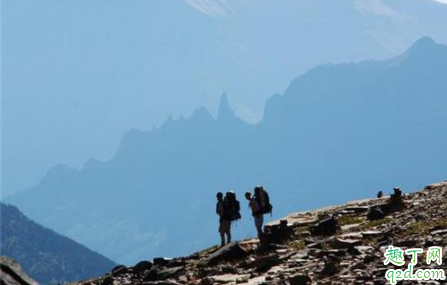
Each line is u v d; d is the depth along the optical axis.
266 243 95.19
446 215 92.69
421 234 76.50
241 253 86.00
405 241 71.19
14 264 42.88
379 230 88.62
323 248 79.69
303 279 59.91
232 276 71.69
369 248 72.81
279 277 64.50
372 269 59.97
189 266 87.00
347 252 72.75
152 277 82.19
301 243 89.00
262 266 73.88
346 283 55.88
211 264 85.12
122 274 92.69
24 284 41.91
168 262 94.38
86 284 92.31
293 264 70.69
